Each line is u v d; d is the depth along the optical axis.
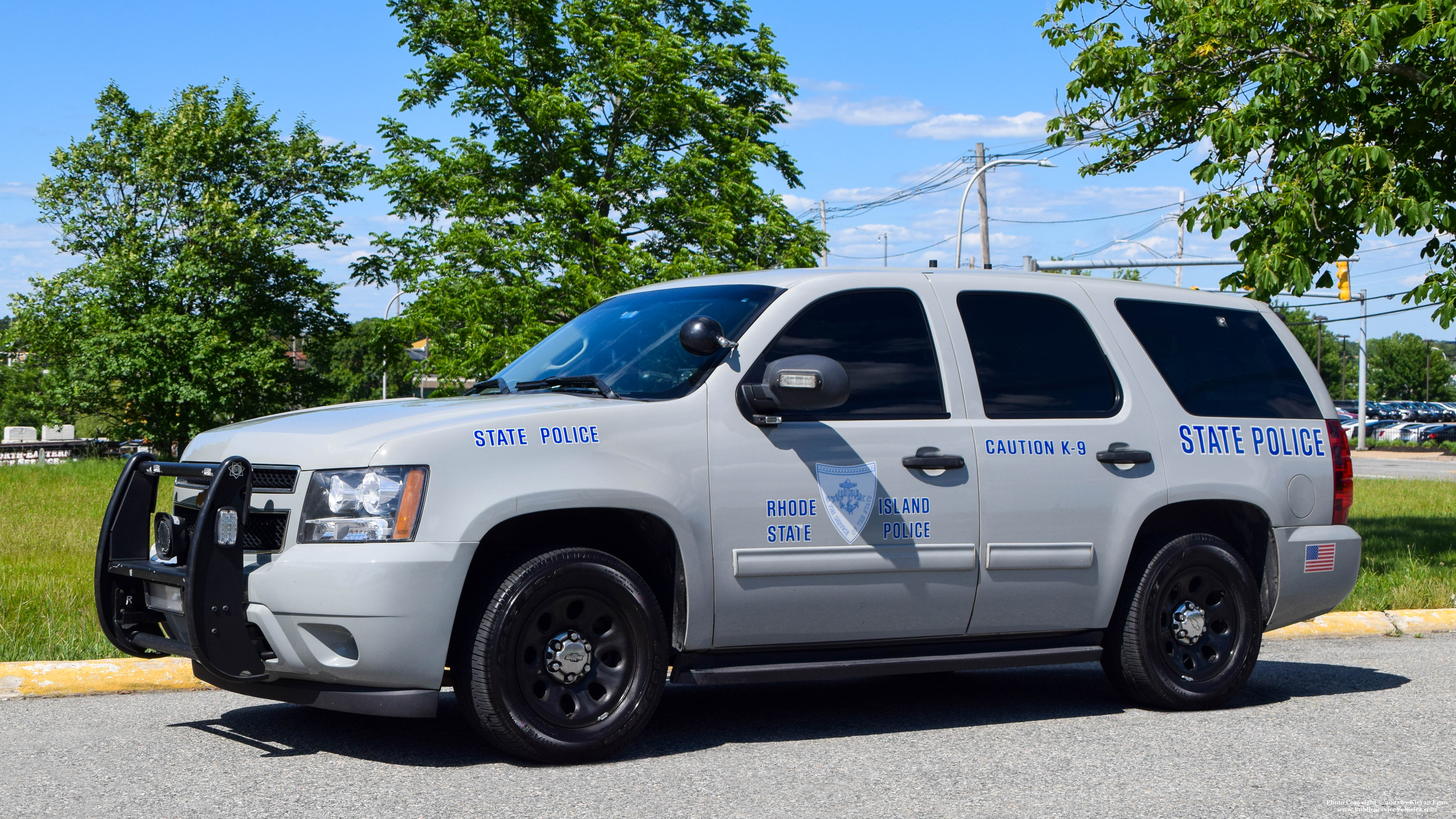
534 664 4.59
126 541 5.05
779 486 4.97
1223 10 11.38
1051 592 5.51
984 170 30.70
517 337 25.84
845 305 5.34
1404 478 32.84
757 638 5.00
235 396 44.00
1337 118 11.29
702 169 28.20
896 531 5.17
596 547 5.02
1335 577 6.26
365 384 54.56
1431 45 10.89
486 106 28.66
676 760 4.80
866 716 5.77
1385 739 5.31
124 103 45.91
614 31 28.86
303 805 4.09
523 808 4.08
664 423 4.83
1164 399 5.91
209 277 43.44
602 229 27.00
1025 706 6.03
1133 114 12.88
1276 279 11.34
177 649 4.66
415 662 4.36
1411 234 11.11
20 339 44.47
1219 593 5.95
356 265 30.30
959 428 5.36
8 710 5.70
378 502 4.38
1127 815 4.09
